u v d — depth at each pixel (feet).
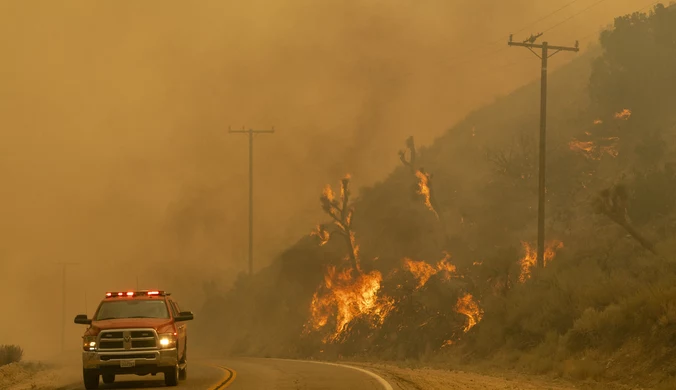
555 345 90.07
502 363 96.48
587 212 135.54
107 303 68.39
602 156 151.64
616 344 79.51
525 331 101.55
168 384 66.49
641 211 114.52
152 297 69.31
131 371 63.00
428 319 131.44
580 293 95.91
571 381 75.46
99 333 63.05
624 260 104.27
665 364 69.62
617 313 82.74
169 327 65.26
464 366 101.45
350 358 137.08
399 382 68.85
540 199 119.34
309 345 157.89
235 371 88.53
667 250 96.22
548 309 99.55
